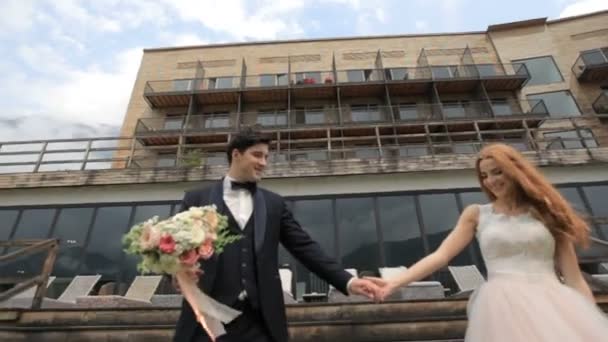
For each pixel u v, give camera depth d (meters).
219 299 1.46
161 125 15.63
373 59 16.97
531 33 16.55
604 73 14.70
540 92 15.31
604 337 1.31
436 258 1.77
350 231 7.76
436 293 3.97
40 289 3.94
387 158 8.31
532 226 1.62
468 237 1.84
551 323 1.34
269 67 16.98
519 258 1.59
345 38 17.56
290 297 4.01
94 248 7.73
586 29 16.08
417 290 3.98
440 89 15.93
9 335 3.36
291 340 3.30
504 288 1.51
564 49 15.93
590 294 1.56
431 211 7.89
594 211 7.53
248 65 17.00
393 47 17.19
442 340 3.27
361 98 16.52
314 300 5.26
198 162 9.09
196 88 15.75
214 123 15.97
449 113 15.55
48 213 8.09
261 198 1.78
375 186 8.18
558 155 8.08
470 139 14.35
